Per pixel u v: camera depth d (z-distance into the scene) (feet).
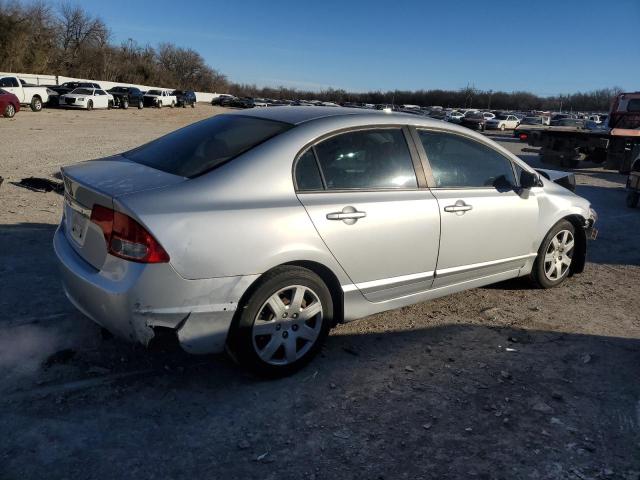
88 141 56.18
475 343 13.37
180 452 8.96
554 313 15.51
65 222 12.17
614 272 19.81
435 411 10.43
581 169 57.62
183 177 10.62
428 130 13.53
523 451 9.36
